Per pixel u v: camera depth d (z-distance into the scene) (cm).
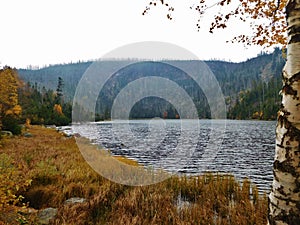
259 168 1211
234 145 2058
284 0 299
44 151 1217
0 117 1930
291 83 137
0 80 3025
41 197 565
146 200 536
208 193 629
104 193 560
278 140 142
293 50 138
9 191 384
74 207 484
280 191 139
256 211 482
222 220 465
